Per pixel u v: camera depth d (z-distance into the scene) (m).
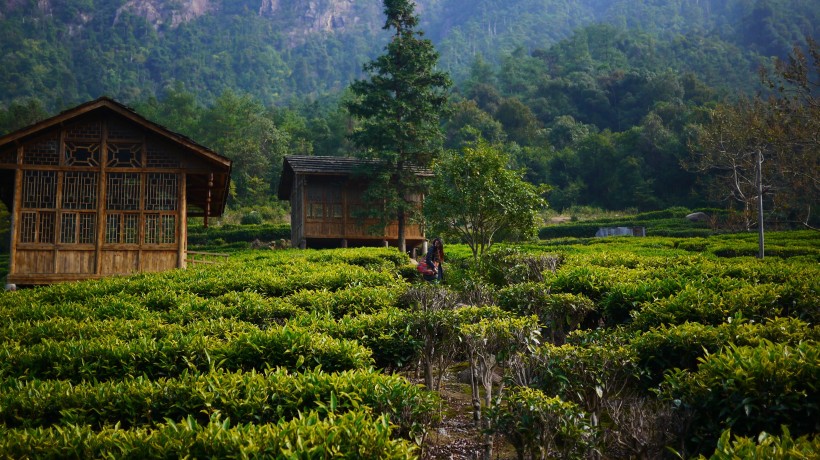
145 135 19.25
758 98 32.62
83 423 5.38
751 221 40.28
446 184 18.72
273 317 10.64
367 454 4.13
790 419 5.25
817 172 25.62
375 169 33.66
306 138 99.25
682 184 75.94
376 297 11.53
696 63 147.88
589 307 10.02
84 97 188.00
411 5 36.56
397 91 36.91
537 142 96.88
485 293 12.08
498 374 9.22
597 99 114.12
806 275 11.36
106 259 18.62
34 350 7.57
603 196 80.06
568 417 5.22
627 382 6.95
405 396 5.61
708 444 5.42
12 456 4.29
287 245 45.69
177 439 4.34
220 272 15.59
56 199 18.48
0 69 177.00
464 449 6.62
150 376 7.08
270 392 5.65
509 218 18.23
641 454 5.38
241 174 78.25
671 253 25.77
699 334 7.09
